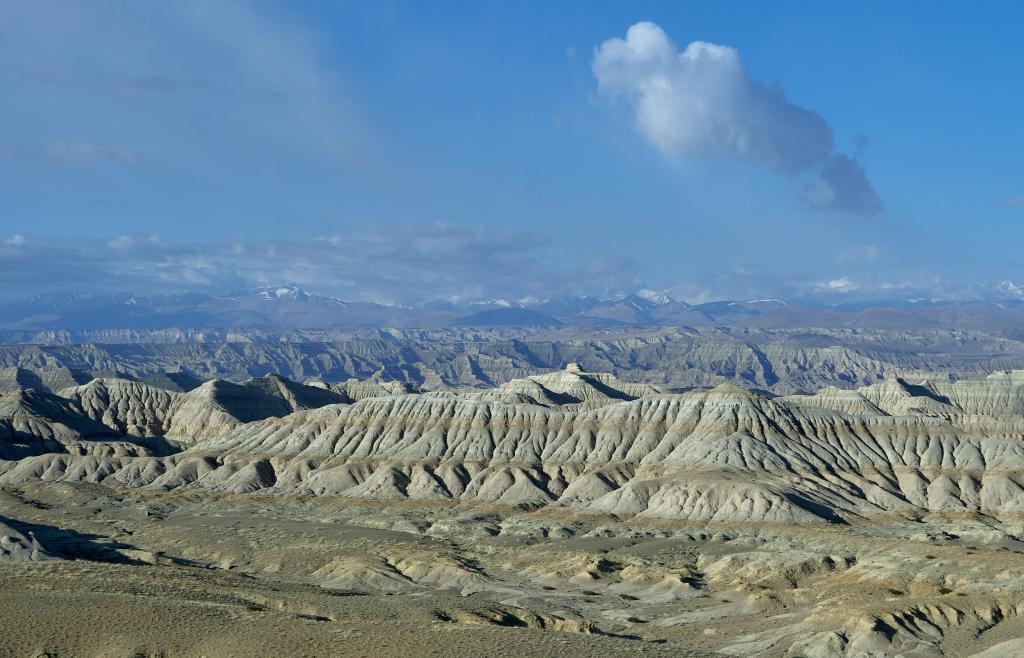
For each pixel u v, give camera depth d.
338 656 125.06
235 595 164.38
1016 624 156.00
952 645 151.00
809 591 185.50
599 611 187.12
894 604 160.62
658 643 148.75
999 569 179.62
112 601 149.38
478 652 126.75
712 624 172.62
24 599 150.62
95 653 129.25
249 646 128.38
